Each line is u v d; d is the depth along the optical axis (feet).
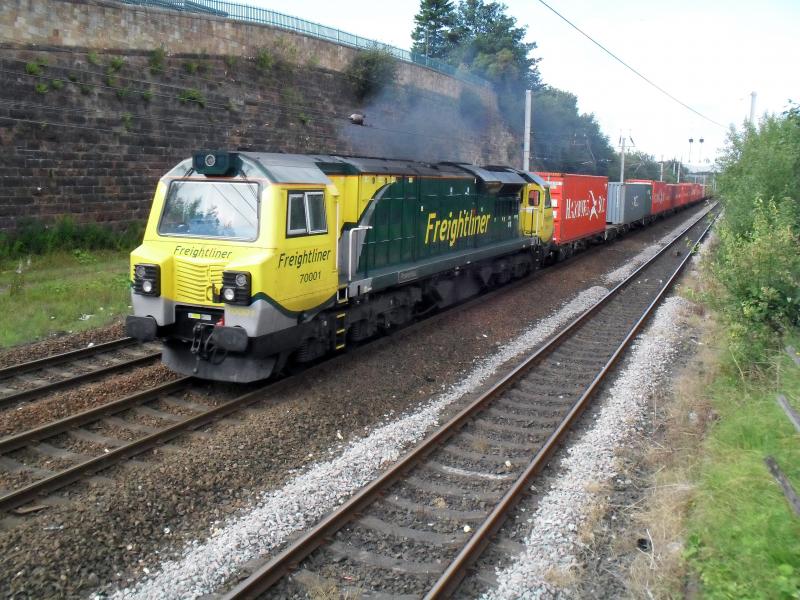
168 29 73.72
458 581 17.08
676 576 16.94
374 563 17.98
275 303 27.53
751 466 20.70
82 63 64.39
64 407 27.43
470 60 182.91
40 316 40.11
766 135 53.52
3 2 57.62
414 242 41.50
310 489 21.36
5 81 57.41
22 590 16.03
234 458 23.25
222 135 80.53
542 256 68.28
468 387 32.89
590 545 18.90
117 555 17.79
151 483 20.99
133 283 28.81
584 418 28.71
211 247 28.14
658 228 131.85
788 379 27.22
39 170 60.64
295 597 16.47
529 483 22.45
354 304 35.29
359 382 32.12
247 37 84.69
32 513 19.62
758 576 15.75
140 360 33.96
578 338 42.70
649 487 22.44
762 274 31.65
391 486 22.16
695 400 29.48
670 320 47.11
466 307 49.08
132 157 69.56
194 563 17.47
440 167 46.06
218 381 31.32
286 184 28.07
